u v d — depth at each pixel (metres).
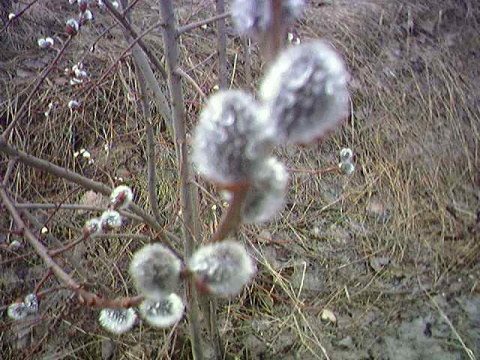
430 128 0.44
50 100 0.40
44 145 0.39
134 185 0.38
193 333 0.26
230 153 0.11
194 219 0.25
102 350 0.32
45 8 0.46
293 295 0.35
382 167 0.42
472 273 0.37
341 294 0.35
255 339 0.33
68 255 0.27
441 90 0.46
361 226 0.39
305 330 0.33
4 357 0.32
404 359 0.32
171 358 0.31
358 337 0.33
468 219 0.40
